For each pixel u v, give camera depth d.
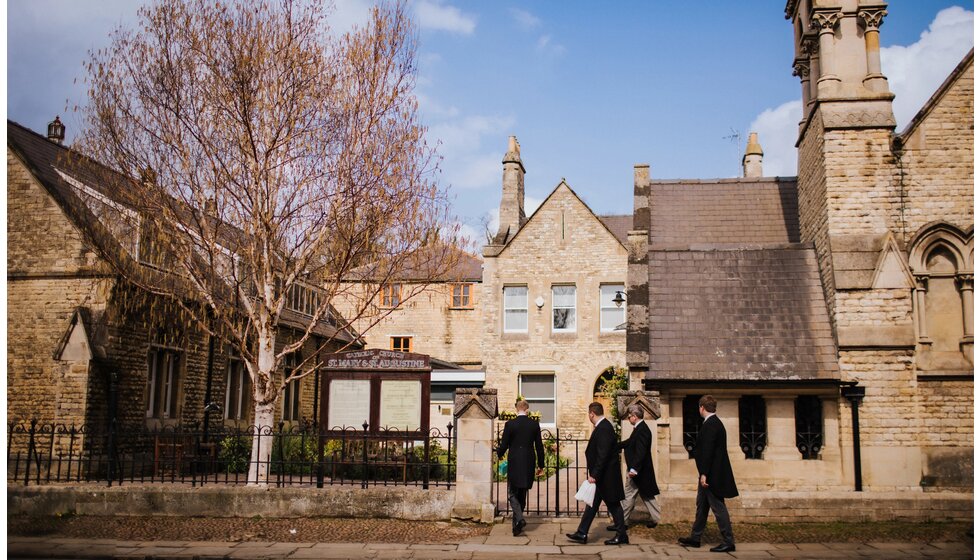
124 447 16.55
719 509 10.13
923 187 14.05
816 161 15.29
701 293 14.91
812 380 13.34
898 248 13.81
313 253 15.20
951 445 13.24
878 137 14.30
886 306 13.67
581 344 26.14
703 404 10.54
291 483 13.42
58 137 21.75
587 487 10.61
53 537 11.05
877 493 12.14
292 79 14.80
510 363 26.34
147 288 15.28
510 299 26.97
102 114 14.34
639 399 12.30
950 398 13.37
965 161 14.02
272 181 14.77
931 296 13.79
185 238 15.09
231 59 14.43
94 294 16.16
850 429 13.42
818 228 15.23
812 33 16.62
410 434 13.18
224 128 14.62
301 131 14.88
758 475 13.41
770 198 18.67
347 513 12.27
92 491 12.61
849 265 13.91
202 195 14.45
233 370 22.52
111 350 16.23
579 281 26.50
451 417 25.41
